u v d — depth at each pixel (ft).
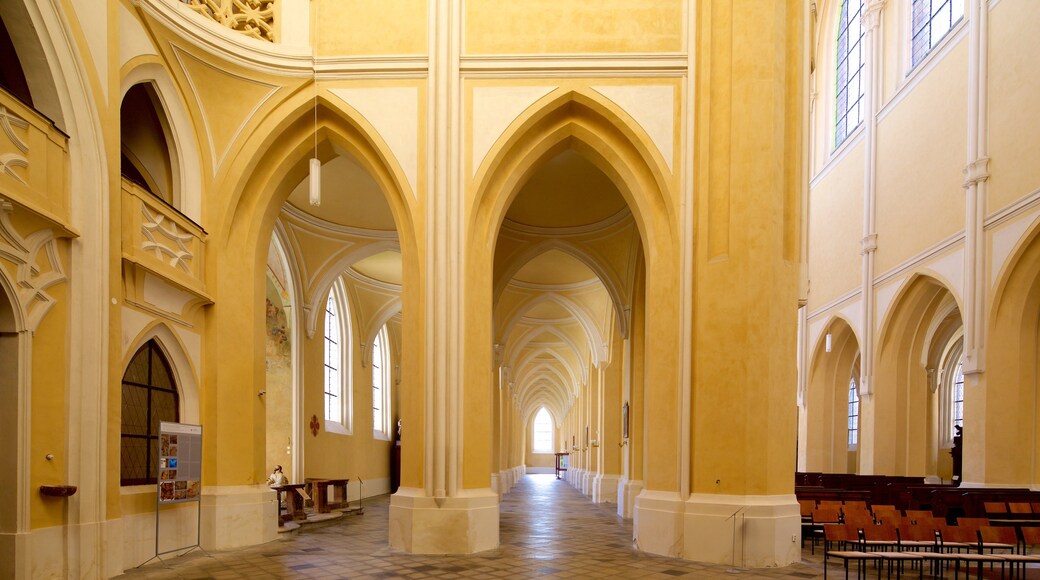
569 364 95.96
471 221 31.27
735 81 29.68
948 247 52.37
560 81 31.71
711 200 30.09
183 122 30.40
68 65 22.00
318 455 50.75
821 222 79.36
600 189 46.39
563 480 108.27
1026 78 43.45
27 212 19.98
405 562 26.76
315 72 31.81
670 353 30.55
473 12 32.12
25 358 20.40
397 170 31.48
